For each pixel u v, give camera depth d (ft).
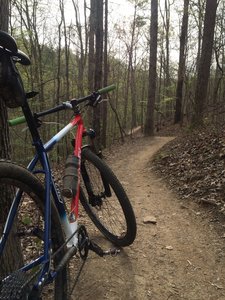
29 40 58.23
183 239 13.52
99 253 10.05
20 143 35.91
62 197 8.20
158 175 25.34
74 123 9.31
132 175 26.96
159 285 10.48
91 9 53.78
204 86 40.65
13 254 8.28
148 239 13.25
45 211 6.56
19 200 6.20
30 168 6.81
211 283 10.77
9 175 5.76
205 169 21.52
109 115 108.99
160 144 52.95
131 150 47.62
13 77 5.77
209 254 12.42
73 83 76.54
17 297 5.36
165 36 120.16
